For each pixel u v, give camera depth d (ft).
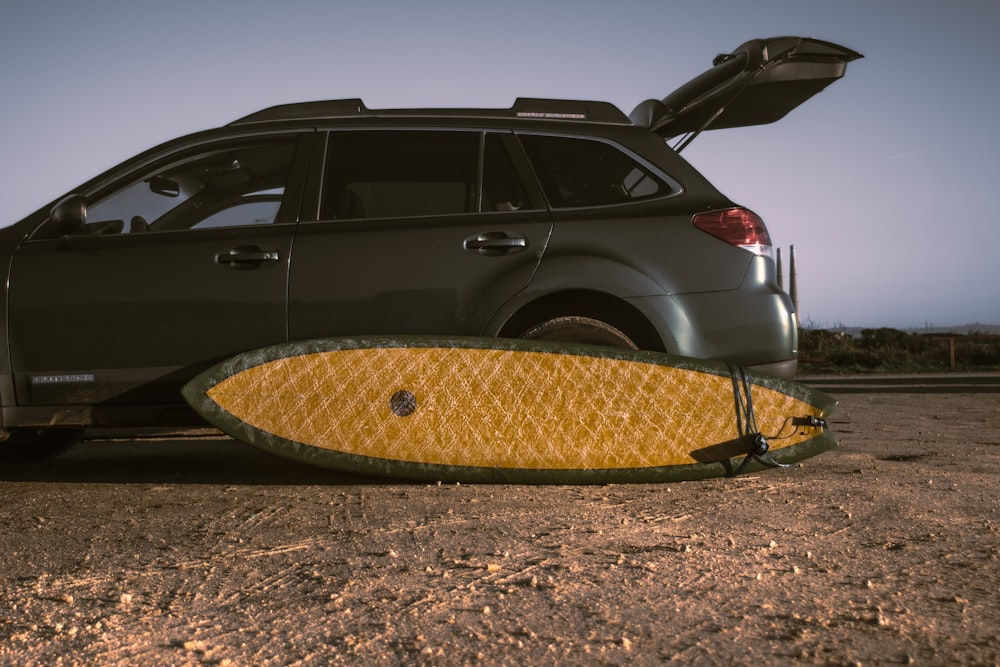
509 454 12.48
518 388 12.82
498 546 8.83
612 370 12.96
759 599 7.13
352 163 13.88
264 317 13.28
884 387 40.70
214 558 8.54
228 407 12.49
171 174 14.12
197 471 14.70
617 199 13.52
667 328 13.03
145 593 7.45
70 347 13.42
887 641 6.20
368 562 8.30
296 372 12.77
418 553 8.59
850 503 10.96
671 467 12.54
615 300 13.12
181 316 13.33
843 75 17.30
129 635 6.44
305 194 13.76
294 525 9.93
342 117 14.23
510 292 13.08
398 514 10.43
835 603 7.02
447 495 11.66
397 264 13.23
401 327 13.23
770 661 5.86
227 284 13.32
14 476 14.44
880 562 8.23
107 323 13.39
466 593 7.30
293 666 5.84
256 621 6.70
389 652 6.05
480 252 13.21
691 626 6.51
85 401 13.46
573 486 12.34
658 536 9.23
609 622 6.59
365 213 13.64
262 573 7.99
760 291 13.29
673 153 13.88
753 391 13.14
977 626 6.49
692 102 16.08
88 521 10.39
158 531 9.77
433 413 12.67
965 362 71.72
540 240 13.20
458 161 13.76
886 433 19.86
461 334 13.19
